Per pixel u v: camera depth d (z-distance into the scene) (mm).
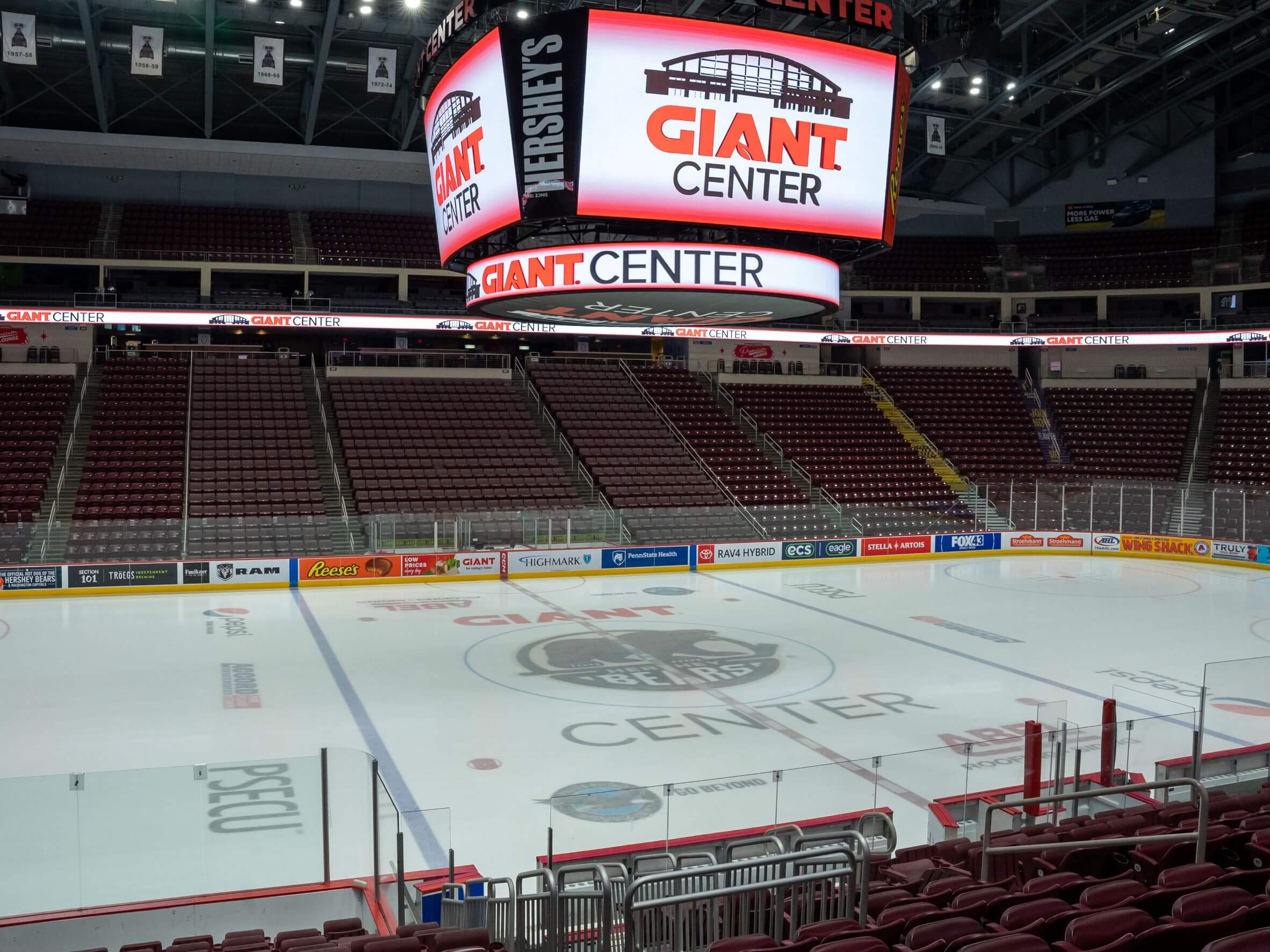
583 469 39625
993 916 7082
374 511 34844
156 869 9500
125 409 38000
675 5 33219
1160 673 20625
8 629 24188
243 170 43906
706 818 10406
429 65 19953
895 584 31828
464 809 13430
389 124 43781
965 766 11969
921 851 10336
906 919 6898
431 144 20203
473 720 17359
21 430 35875
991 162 49344
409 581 31609
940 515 38312
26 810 9188
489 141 17781
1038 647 22938
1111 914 6227
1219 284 46844
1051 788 12312
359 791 10008
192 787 9609
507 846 12289
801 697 18875
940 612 27062
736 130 17203
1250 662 13633
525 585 31359
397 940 7266
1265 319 46469
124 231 43375
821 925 6855
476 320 42500
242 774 9742
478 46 17703
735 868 7410
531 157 17219
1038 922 6293
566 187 17031
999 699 18766
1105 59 39375
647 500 37906
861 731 16781
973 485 40000
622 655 22109
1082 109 43062
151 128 43812
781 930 7527
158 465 35125
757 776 10641
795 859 7527
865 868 7699
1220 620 26094
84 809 9320
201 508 33281
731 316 20250
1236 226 48219
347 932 8992
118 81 39688
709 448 42344
